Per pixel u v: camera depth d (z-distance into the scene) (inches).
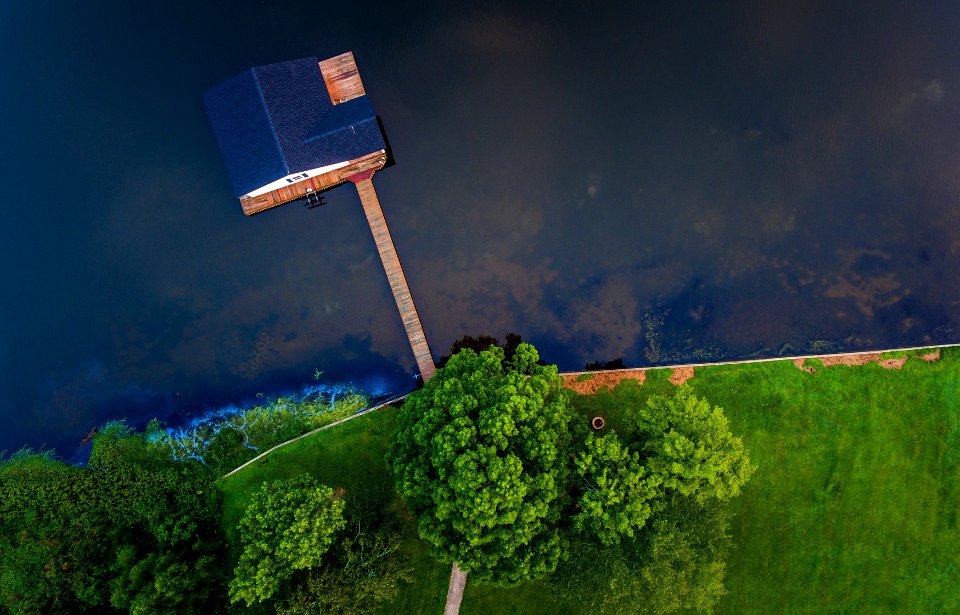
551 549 1203.2
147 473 1531.7
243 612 1464.1
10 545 1466.5
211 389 1648.6
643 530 1275.8
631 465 1230.3
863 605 1638.8
